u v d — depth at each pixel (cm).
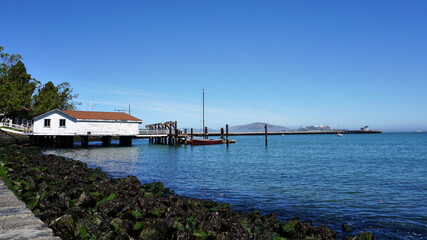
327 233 1002
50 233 725
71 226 784
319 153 5100
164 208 1139
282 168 2944
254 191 1809
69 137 5359
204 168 2903
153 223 891
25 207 973
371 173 2603
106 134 5312
